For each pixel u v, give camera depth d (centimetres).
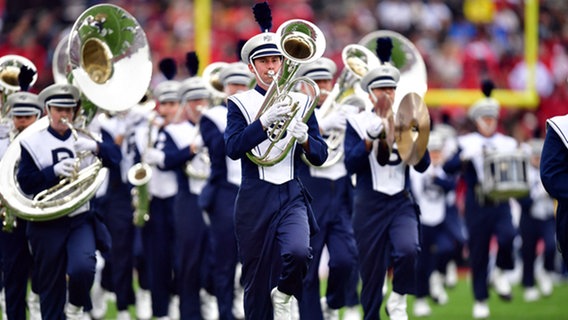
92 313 4194
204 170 3906
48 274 3108
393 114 3192
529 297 5225
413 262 3153
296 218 2722
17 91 3422
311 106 2689
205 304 4012
